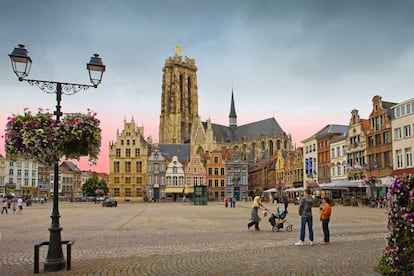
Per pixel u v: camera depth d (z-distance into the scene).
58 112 12.65
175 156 116.94
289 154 109.38
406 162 60.69
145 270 12.09
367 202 62.56
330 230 23.14
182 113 169.75
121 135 116.81
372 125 69.50
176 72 167.75
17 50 13.36
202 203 81.19
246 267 12.27
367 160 70.44
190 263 13.11
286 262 12.92
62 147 12.44
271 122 157.38
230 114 179.12
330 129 86.38
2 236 21.84
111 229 25.42
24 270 12.34
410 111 60.09
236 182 117.50
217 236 20.75
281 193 93.00
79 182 193.62
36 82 12.77
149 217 38.00
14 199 108.69
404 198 10.58
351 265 12.28
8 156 12.34
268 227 25.98
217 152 118.38
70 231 24.16
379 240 18.23
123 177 115.75
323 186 64.12
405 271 10.31
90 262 13.45
